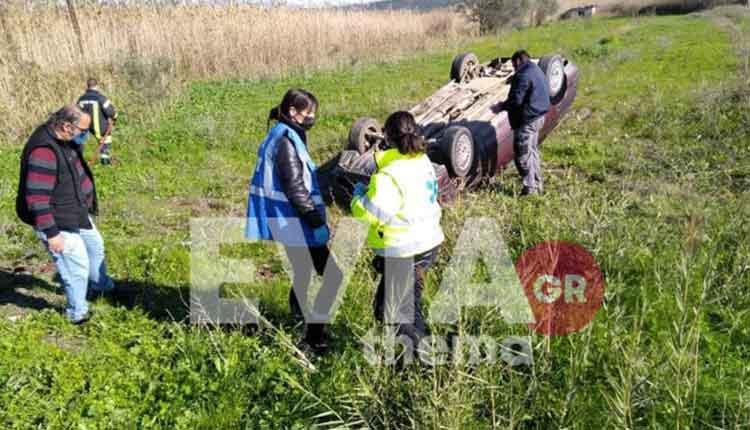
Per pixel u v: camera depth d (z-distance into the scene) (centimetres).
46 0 1750
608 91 1398
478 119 861
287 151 428
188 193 927
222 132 1243
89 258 570
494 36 3011
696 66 1584
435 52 2469
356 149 833
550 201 738
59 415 418
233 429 403
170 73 1783
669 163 876
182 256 665
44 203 489
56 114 493
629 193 738
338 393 408
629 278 523
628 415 341
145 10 2075
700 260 520
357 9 2669
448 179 760
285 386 434
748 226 591
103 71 1683
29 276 658
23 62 1460
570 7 3972
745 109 1063
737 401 378
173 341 501
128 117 1438
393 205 398
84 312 544
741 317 468
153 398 435
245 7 2238
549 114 969
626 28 2692
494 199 766
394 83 1777
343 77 1983
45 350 493
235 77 2059
